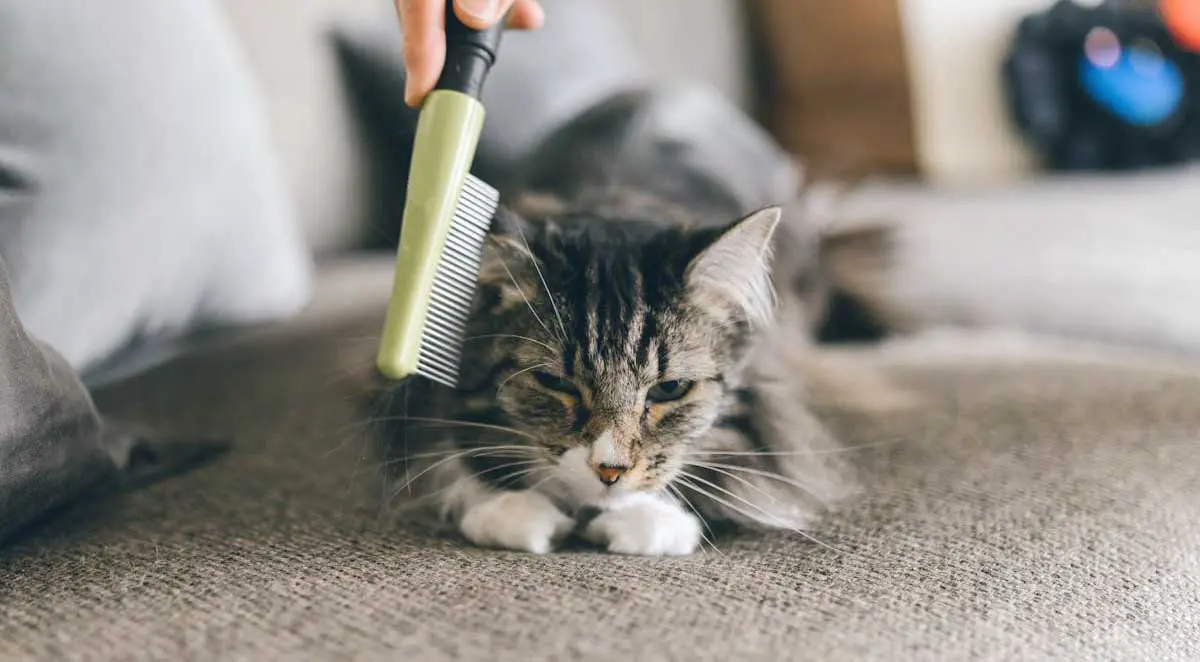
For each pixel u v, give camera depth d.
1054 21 2.88
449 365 0.97
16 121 1.11
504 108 2.03
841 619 0.80
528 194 1.60
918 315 2.00
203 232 1.33
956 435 1.31
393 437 1.12
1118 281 2.09
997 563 0.92
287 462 1.17
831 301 2.09
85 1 1.20
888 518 1.05
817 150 3.02
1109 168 2.93
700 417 1.18
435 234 0.84
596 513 1.12
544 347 1.11
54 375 0.90
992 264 2.17
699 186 1.97
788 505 1.12
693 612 0.79
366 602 0.80
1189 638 0.84
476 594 0.82
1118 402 1.42
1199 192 2.63
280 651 0.71
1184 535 1.01
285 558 0.90
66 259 1.12
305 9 1.99
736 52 3.04
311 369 1.42
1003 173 3.03
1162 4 2.84
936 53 2.95
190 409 1.33
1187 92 2.82
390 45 2.02
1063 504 1.06
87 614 0.78
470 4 0.89
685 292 1.16
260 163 1.51
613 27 2.52
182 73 1.33
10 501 0.83
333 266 1.98
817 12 2.96
